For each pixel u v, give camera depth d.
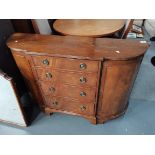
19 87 2.21
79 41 1.63
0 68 1.83
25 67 1.70
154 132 1.87
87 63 1.45
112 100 1.75
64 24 2.26
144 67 2.75
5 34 1.81
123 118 2.02
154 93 2.32
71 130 1.93
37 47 1.56
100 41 1.61
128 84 1.66
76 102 1.83
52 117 2.08
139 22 3.86
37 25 1.96
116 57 1.39
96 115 1.90
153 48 3.17
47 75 1.67
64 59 1.49
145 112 2.08
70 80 1.64
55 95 1.85
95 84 1.59
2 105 1.83
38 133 1.92
